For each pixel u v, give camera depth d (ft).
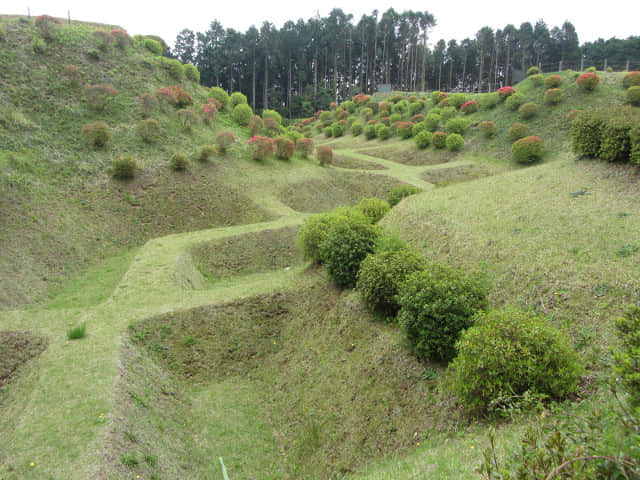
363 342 31.01
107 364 27.61
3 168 60.49
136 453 20.94
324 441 25.09
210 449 25.46
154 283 43.21
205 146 90.48
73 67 92.79
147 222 68.54
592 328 22.39
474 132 129.39
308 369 32.14
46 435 20.61
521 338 18.65
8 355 30.89
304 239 47.80
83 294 45.68
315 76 256.93
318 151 111.96
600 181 39.78
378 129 157.48
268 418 29.09
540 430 7.93
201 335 35.83
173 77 120.37
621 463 6.03
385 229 48.42
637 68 192.34
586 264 26.89
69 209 62.54
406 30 252.62
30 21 104.58
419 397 23.70
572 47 241.96
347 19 257.55
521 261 30.53
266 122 129.39
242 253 60.13
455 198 49.03
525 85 137.80
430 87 284.41
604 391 16.90
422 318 24.56
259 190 87.25
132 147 84.07
